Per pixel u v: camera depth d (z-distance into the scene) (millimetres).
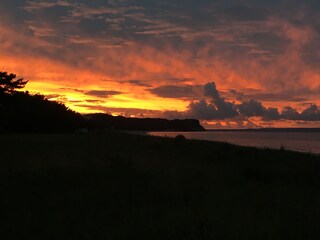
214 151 24766
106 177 13102
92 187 11547
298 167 17656
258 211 9008
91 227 7738
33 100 68438
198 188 11602
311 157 22359
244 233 7273
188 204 9680
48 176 12977
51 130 67375
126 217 8359
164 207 9297
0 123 53406
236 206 9438
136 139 38250
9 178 12539
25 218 8305
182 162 19500
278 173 15586
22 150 23688
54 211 8930
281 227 7711
